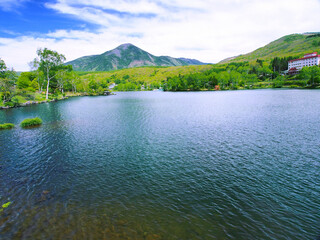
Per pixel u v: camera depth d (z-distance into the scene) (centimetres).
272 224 1370
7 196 1716
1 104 8319
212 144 3078
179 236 1258
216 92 17188
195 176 2067
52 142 3334
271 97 10031
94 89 19462
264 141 3166
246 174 2094
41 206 1566
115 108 7831
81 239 1230
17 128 4450
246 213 1484
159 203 1611
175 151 2803
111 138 3516
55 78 14175
